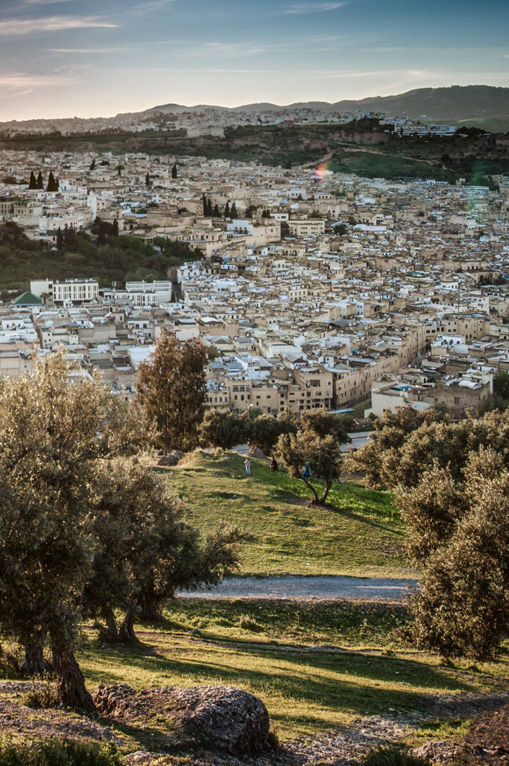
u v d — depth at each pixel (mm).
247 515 126062
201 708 47562
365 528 126875
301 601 94062
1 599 47281
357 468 171000
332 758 48094
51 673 56188
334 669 72812
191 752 44219
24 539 46688
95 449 55625
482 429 147625
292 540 117688
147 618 83438
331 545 117500
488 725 57500
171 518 71875
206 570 76688
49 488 50812
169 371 181625
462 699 64812
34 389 55031
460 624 68000
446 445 144250
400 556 115938
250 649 77062
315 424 191875
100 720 46906
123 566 63594
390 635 89500
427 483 83688
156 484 70750
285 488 146500
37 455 50781
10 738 40406
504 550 66250
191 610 89562
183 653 70375
